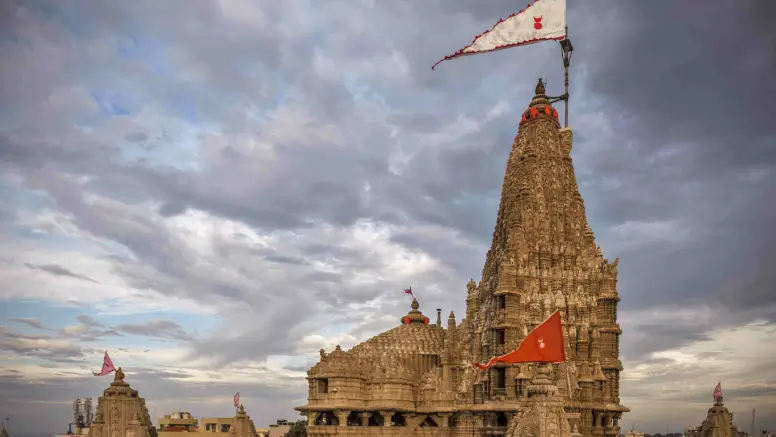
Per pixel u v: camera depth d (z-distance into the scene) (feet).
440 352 347.97
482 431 302.86
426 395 325.42
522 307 311.27
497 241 351.67
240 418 339.16
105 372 328.49
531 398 226.38
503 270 310.04
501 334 311.68
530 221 329.93
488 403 302.86
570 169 351.67
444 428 317.22
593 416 302.86
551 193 338.95
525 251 321.52
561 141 354.33
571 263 326.24
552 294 316.81
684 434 311.68
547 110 356.18
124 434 293.23
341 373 315.78
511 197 345.51
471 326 340.39
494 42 335.67
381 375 325.42
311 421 321.52
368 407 317.83
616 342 315.78
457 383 327.67
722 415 280.72
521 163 345.31
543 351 230.48
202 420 584.40
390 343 357.41
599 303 319.88
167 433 531.50
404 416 325.42
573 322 313.32
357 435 309.83
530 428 222.48
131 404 299.79
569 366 298.56
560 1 334.65
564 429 222.48
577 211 341.82
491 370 307.58
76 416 499.51
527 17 335.67
